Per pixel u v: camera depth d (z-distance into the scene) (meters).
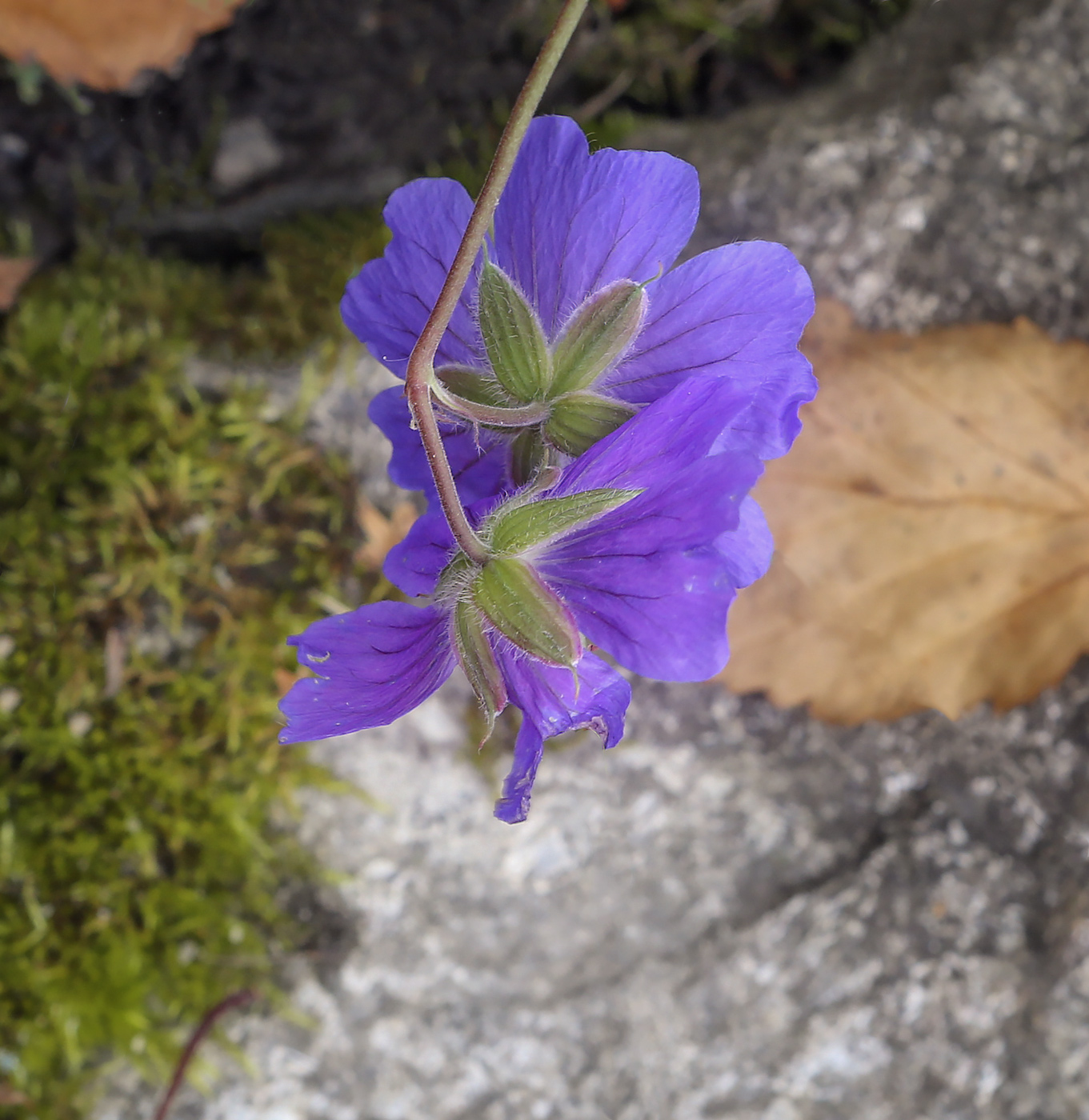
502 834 0.26
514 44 0.29
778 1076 0.25
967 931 0.26
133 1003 0.26
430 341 0.17
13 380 0.27
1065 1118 0.25
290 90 0.29
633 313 0.18
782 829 0.26
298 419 0.26
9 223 0.29
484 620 0.18
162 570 0.26
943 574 0.26
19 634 0.26
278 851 0.26
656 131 0.28
